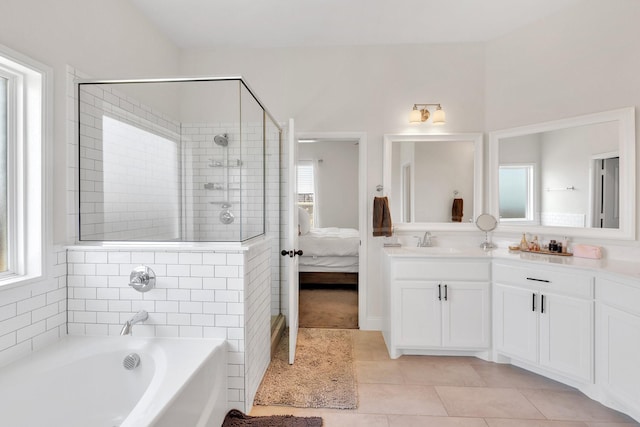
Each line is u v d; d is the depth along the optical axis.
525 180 2.98
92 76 2.15
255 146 2.43
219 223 2.16
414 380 2.37
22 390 1.48
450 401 2.11
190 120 2.24
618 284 1.93
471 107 3.24
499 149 3.13
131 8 2.60
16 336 1.67
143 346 1.85
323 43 3.27
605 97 2.49
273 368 2.53
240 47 3.35
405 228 3.30
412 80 3.29
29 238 1.78
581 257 2.53
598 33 2.51
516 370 2.50
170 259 1.96
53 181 1.85
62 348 1.81
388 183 3.28
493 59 3.17
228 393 1.97
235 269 1.94
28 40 1.67
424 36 3.14
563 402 2.09
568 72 2.69
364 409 2.04
